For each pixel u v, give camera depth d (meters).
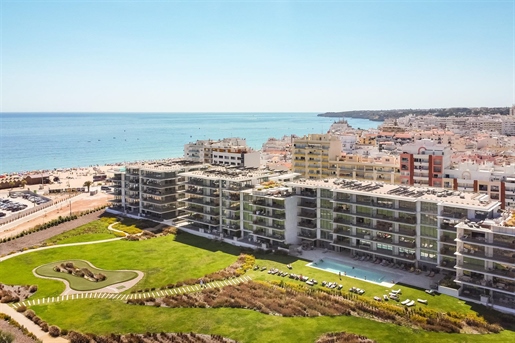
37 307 98.25
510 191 160.25
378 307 92.88
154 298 101.88
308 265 120.12
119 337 84.00
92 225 170.50
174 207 180.12
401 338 80.94
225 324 88.56
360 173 199.25
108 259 130.62
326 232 133.38
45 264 127.62
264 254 130.88
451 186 174.88
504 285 92.56
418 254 113.94
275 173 170.25
